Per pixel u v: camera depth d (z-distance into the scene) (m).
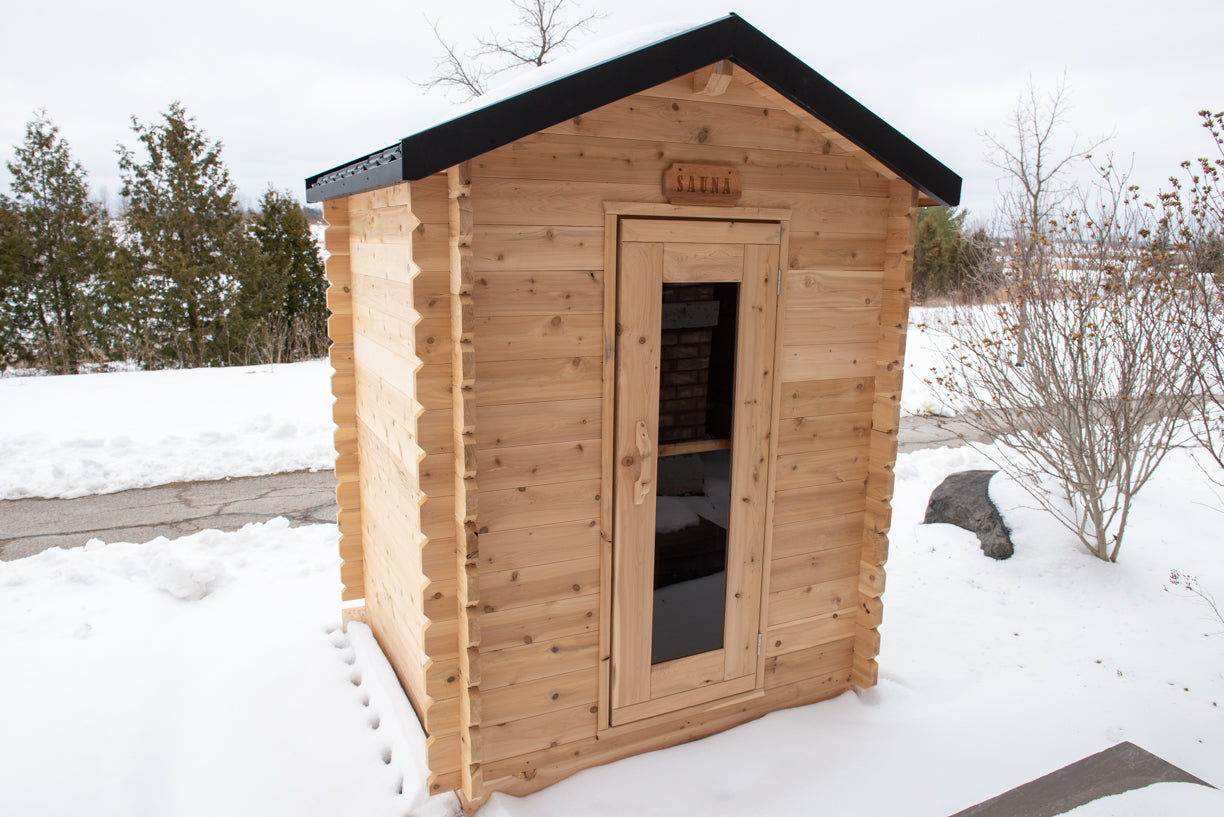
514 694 2.88
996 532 5.30
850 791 2.99
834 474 3.45
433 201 2.47
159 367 16.03
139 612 4.53
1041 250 5.30
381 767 3.13
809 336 3.24
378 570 3.88
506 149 2.51
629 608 3.04
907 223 3.23
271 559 5.45
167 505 6.80
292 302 17.81
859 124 2.87
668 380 2.98
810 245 3.17
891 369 3.35
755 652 3.39
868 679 3.64
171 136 16.27
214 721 3.43
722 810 2.89
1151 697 3.65
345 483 4.16
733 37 2.58
